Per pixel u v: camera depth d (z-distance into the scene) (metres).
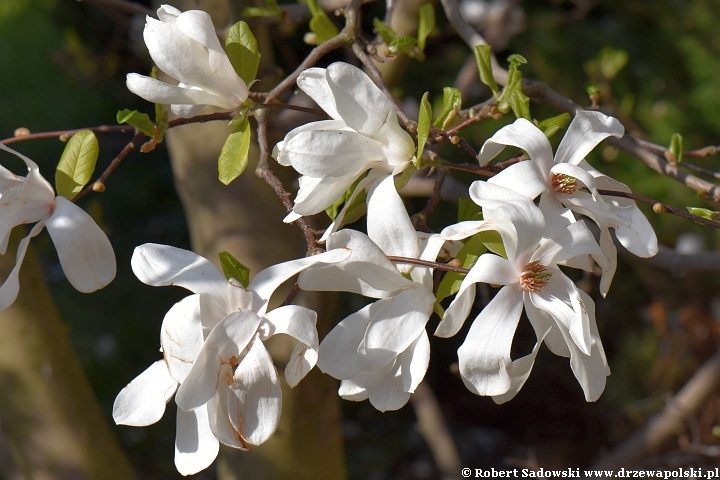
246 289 1.33
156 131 1.41
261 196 1.72
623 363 3.82
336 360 1.33
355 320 1.34
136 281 4.19
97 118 4.35
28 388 1.73
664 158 1.62
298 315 1.32
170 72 1.38
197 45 1.38
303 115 1.65
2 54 4.47
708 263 1.72
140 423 1.33
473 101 2.83
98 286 1.37
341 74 1.35
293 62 2.58
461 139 1.41
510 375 1.35
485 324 1.35
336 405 1.90
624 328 3.95
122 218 4.34
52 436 1.76
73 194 1.39
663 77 3.90
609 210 1.36
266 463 1.83
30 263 1.72
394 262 1.33
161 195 4.43
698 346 3.37
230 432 1.31
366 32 2.99
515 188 1.35
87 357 3.96
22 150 4.29
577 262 1.37
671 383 3.42
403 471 4.24
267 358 1.31
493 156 1.38
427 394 2.72
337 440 1.91
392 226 1.34
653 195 3.50
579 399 4.34
